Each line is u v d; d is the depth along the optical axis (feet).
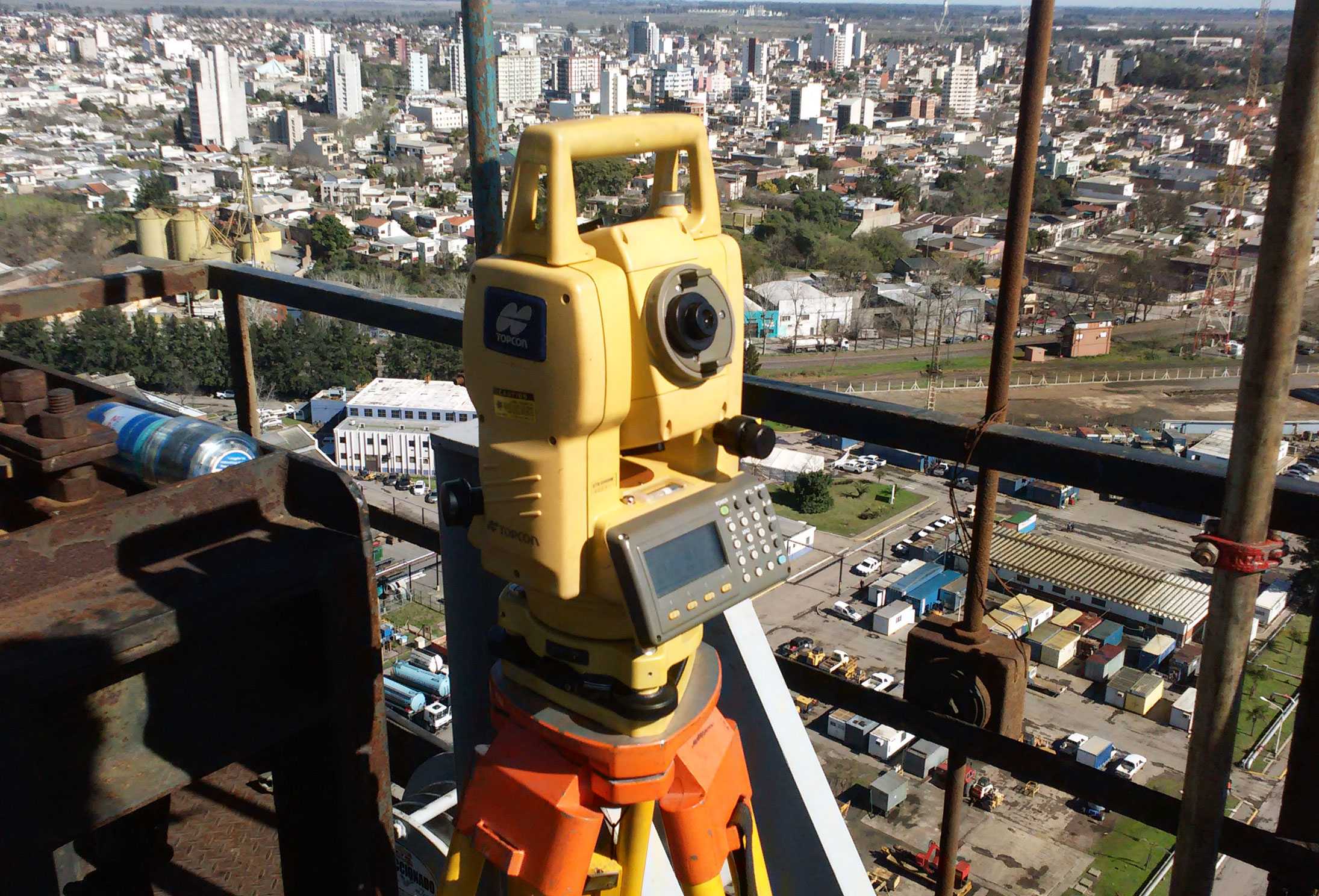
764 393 6.51
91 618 4.16
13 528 5.94
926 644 6.94
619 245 4.57
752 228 206.69
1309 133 3.96
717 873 5.12
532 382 4.50
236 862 6.29
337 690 4.96
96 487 5.94
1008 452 5.62
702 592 4.58
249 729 4.73
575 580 4.60
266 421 116.16
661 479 5.04
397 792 9.01
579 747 4.71
